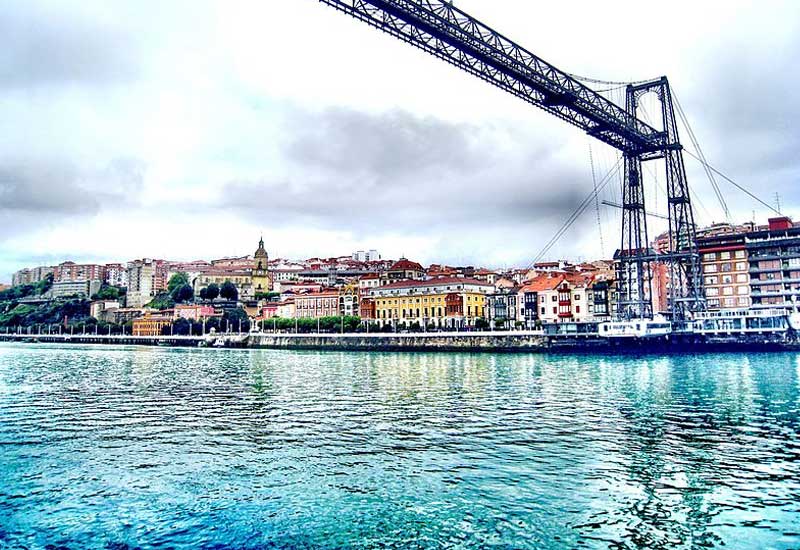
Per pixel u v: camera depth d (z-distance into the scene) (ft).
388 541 69.82
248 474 94.73
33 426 135.03
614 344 369.50
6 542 69.92
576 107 274.36
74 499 83.87
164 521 75.97
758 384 196.44
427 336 449.06
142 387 213.25
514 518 75.92
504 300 556.92
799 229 435.94
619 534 71.15
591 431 123.03
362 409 153.89
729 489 85.66
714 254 451.94
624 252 372.99
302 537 71.15
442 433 122.42
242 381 230.68
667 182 357.82
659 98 355.77
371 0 188.24
